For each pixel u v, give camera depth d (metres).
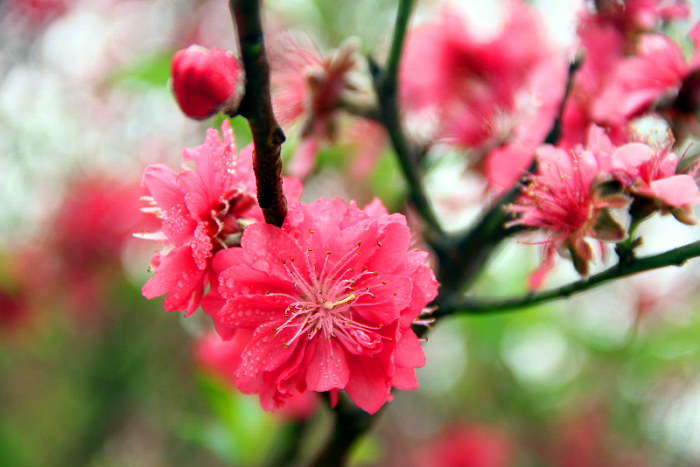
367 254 0.31
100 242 0.68
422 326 0.34
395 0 0.52
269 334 0.31
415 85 0.40
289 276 0.31
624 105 0.35
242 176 0.32
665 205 0.32
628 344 0.74
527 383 0.87
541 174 0.34
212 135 0.32
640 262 0.32
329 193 0.50
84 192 0.68
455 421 0.89
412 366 0.31
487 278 0.58
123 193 0.68
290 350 0.31
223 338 0.32
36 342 0.73
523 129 0.37
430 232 0.36
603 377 0.84
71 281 0.69
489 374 0.90
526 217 0.33
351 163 0.45
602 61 0.36
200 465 0.85
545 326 0.71
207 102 0.29
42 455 0.71
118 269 0.69
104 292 0.69
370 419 0.35
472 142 0.39
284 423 0.41
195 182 0.31
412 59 0.40
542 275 0.34
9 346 0.73
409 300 0.31
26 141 0.64
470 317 0.68
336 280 0.32
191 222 0.31
